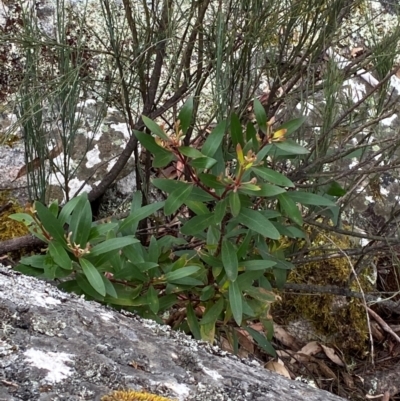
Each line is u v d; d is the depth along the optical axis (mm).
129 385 511
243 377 610
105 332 603
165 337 675
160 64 1023
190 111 766
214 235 853
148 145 771
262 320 967
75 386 483
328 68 953
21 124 1024
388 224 1140
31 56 1040
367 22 1053
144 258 884
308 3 931
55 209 793
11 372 478
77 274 791
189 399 527
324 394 658
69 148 1052
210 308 887
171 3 968
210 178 753
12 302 586
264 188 761
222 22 875
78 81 1014
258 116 796
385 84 974
